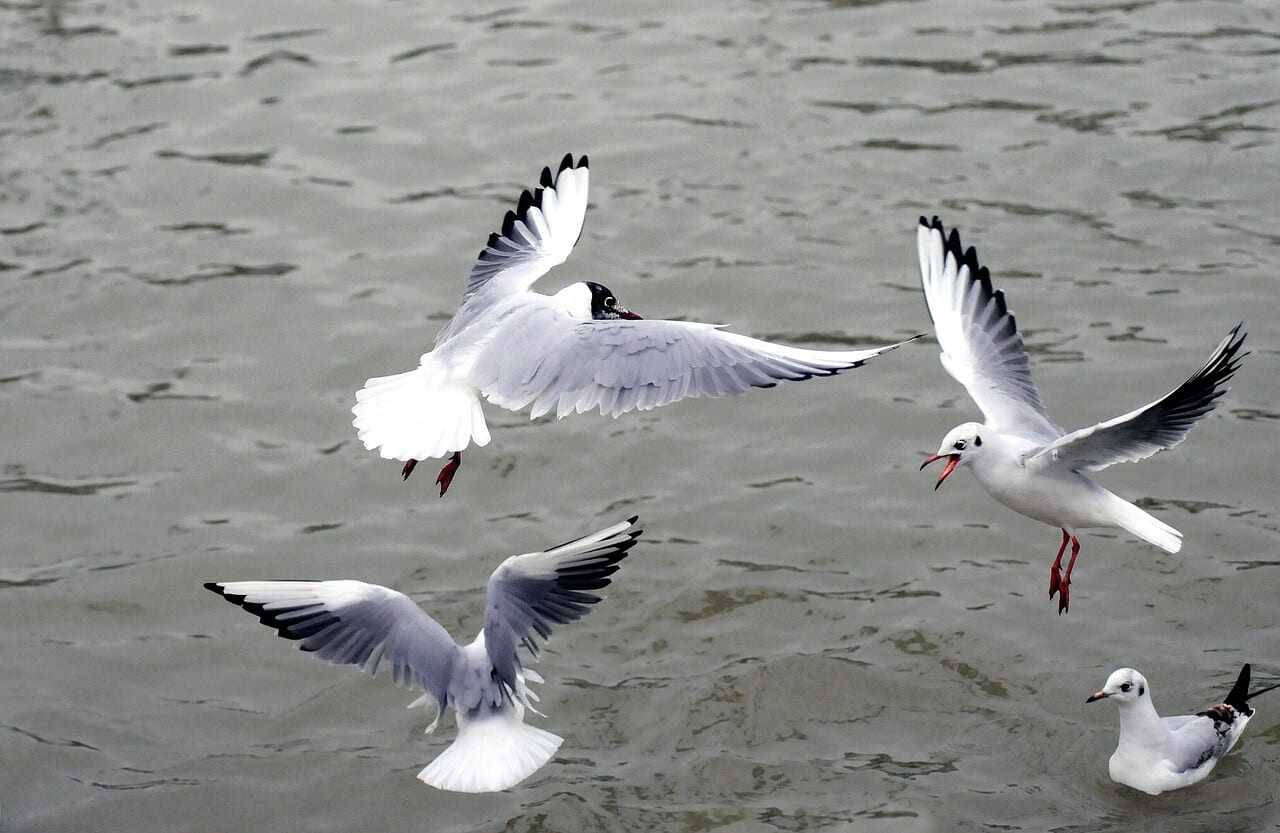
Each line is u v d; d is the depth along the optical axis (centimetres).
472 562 1431
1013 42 2153
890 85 2073
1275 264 1736
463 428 891
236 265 1817
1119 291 1706
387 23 2264
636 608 1371
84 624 1376
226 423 1611
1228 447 1511
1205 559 1390
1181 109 1992
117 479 1543
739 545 1440
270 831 1167
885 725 1246
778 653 1315
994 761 1206
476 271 1052
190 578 1423
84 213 1897
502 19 2275
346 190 1934
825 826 1138
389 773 1217
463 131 2025
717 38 2202
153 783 1210
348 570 1427
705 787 1185
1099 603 1356
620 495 1515
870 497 1494
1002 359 1175
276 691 1313
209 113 2069
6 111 2059
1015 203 1850
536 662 1317
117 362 1691
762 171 1928
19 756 1230
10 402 1628
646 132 2003
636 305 1720
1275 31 2147
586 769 1209
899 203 1864
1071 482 1081
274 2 2317
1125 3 2236
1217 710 1197
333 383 1656
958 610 1355
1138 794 1168
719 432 1594
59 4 2314
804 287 1745
